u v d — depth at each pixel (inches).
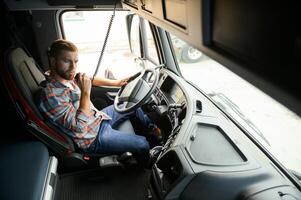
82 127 72.4
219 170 48.5
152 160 72.6
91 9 87.0
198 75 76.2
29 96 66.1
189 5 34.0
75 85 77.7
